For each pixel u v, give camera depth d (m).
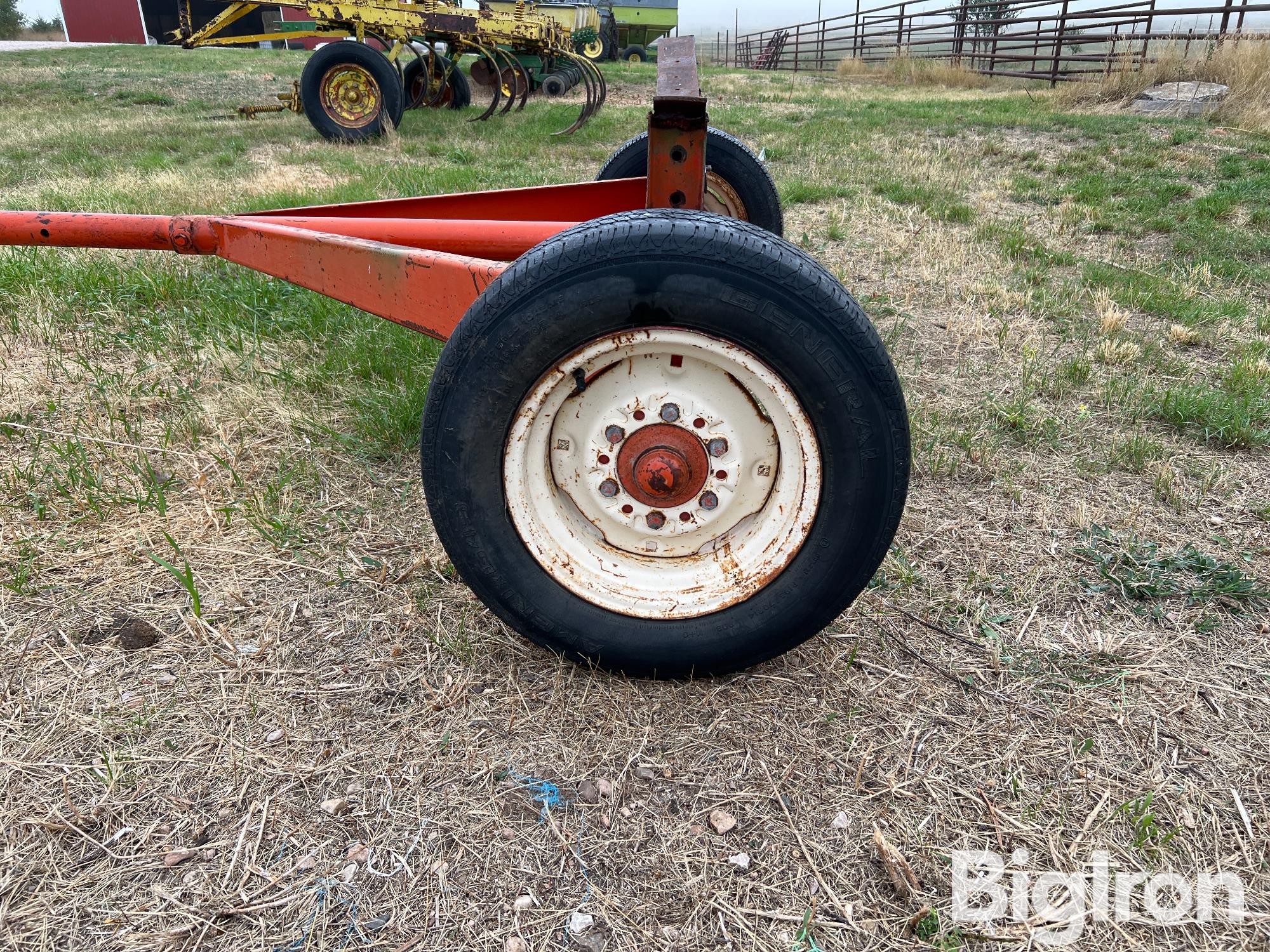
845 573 2.08
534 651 2.36
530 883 1.73
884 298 5.33
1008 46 19.80
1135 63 14.94
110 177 8.38
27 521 2.84
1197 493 3.25
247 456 3.29
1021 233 6.90
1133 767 2.02
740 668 2.22
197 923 1.62
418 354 4.00
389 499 3.05
